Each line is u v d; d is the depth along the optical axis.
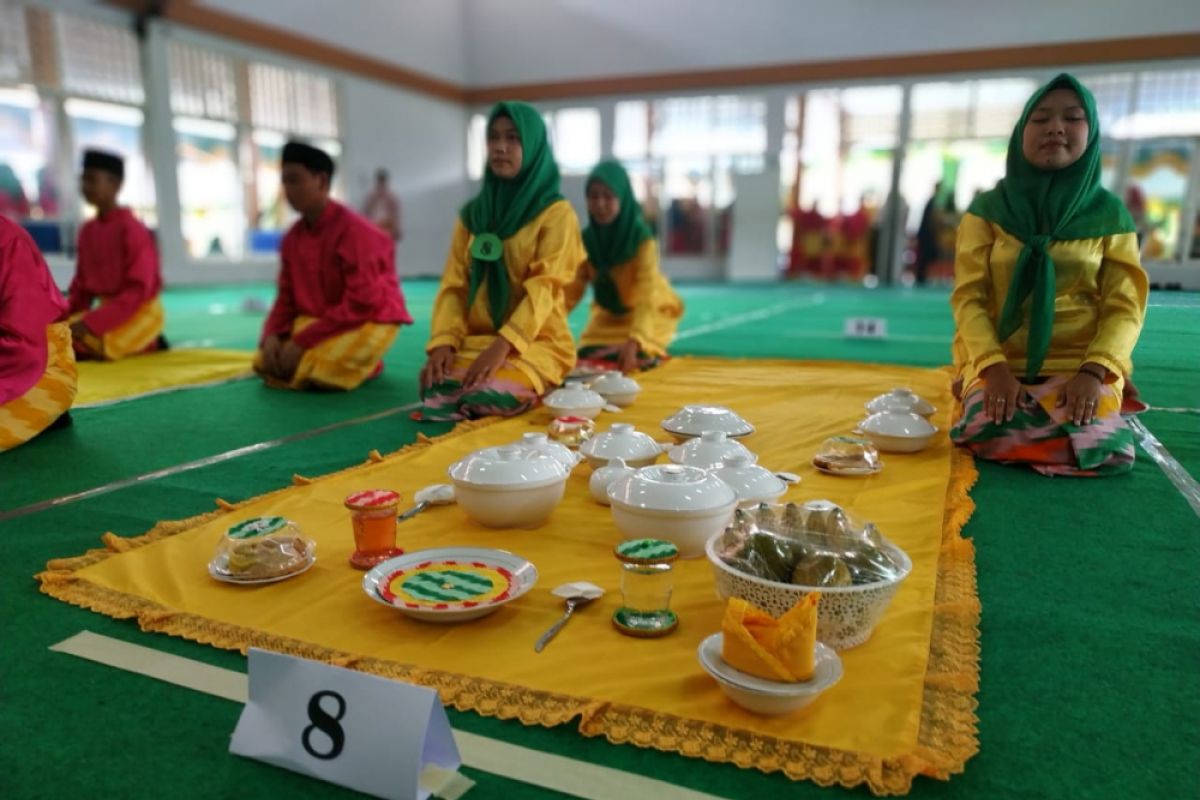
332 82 12.23
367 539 1.55
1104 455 2.19
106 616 1.38
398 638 1.27
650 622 1.28
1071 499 2.03
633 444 2.02
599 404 2.74
